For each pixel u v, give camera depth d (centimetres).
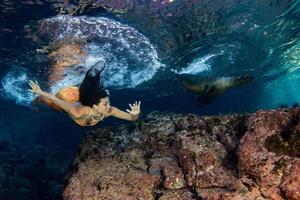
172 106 3609
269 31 1823
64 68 1805
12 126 3703
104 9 1294
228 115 585
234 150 508
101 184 511
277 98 5419
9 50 1634
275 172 407
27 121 3453
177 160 543
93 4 1244
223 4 1409
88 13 1316
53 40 1520
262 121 459
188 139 532
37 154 1920
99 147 598
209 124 577
